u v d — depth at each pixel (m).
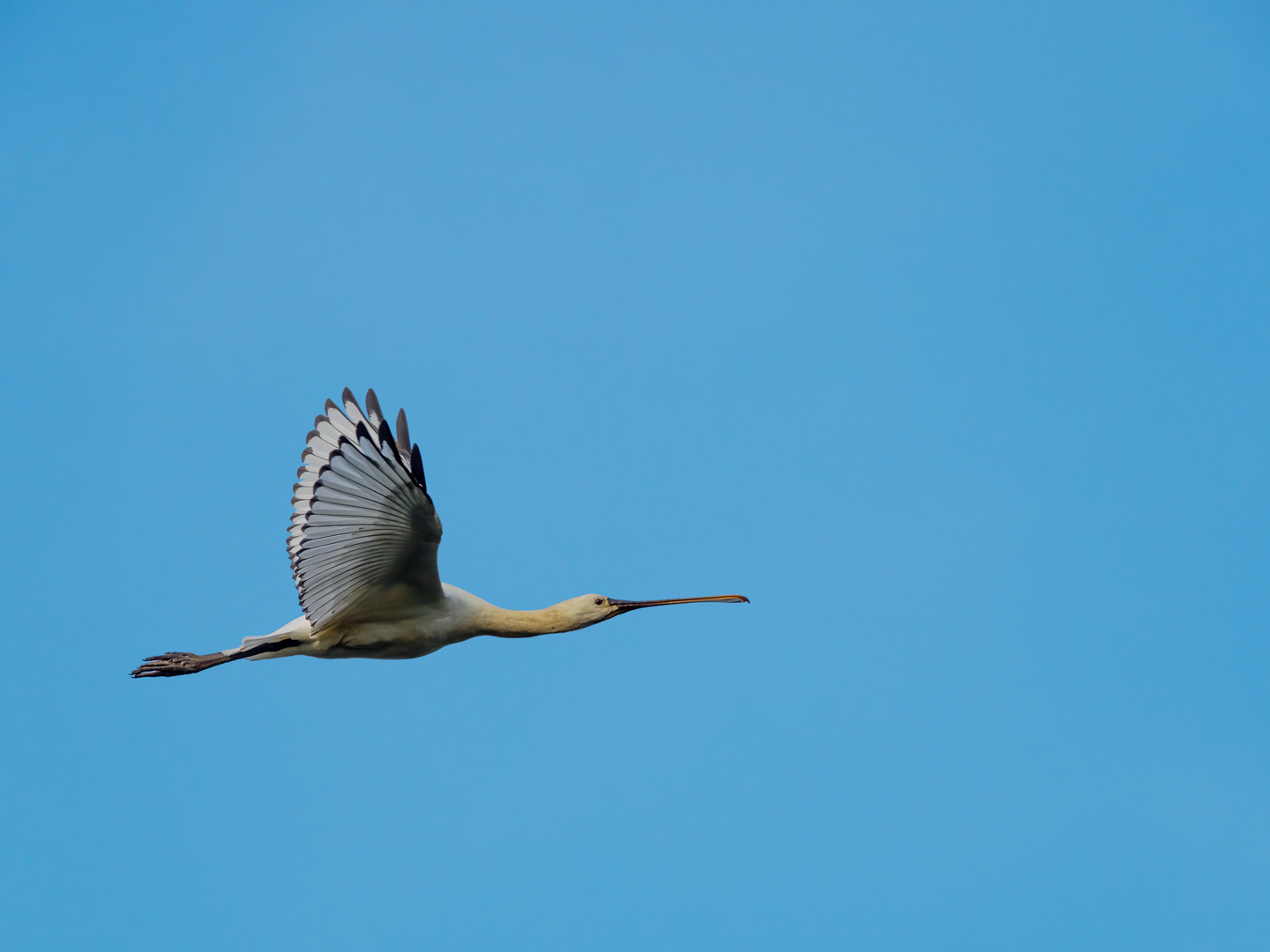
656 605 19.08
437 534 15.63
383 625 16.84
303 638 16.70
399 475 14.78
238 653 16.52
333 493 14.87
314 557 15.17
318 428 15.50
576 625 18.58
